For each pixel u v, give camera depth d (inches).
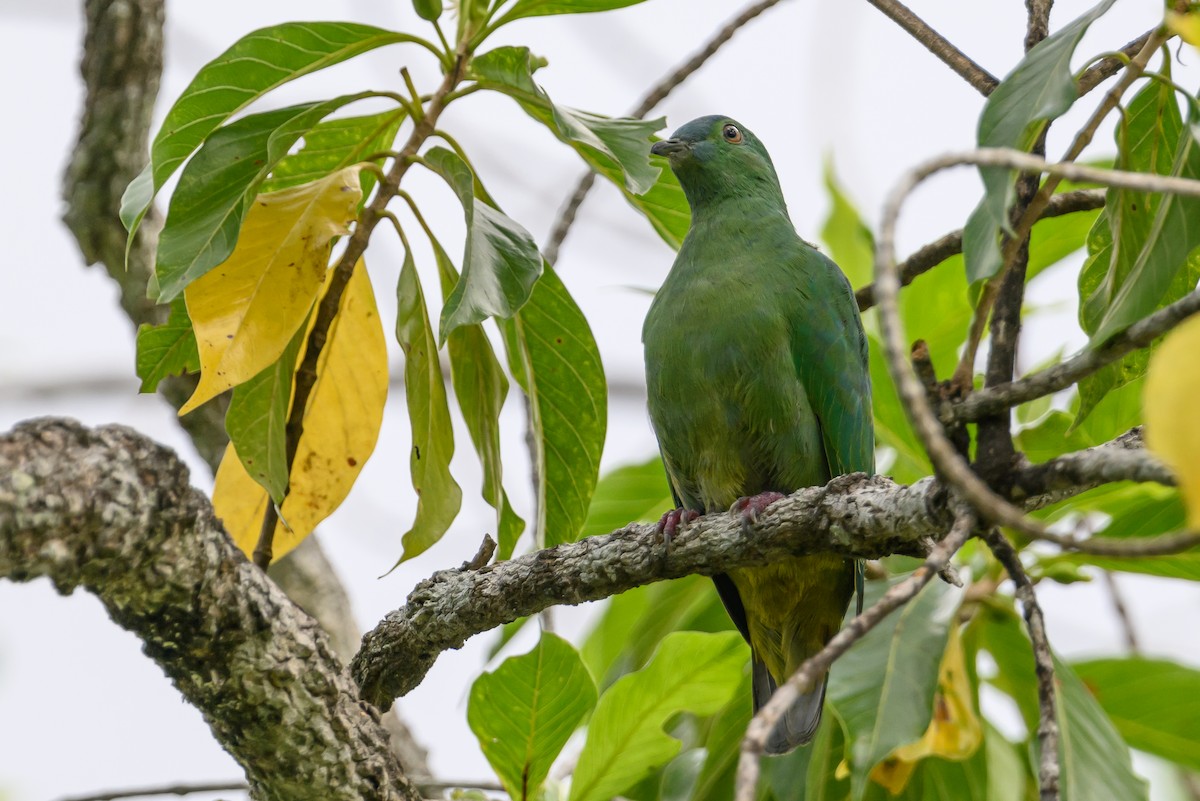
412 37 325.1
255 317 302.0
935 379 231.5
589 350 348.2
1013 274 241.1
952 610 352.5
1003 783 387.5
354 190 315.0
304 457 350.0
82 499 216.1
